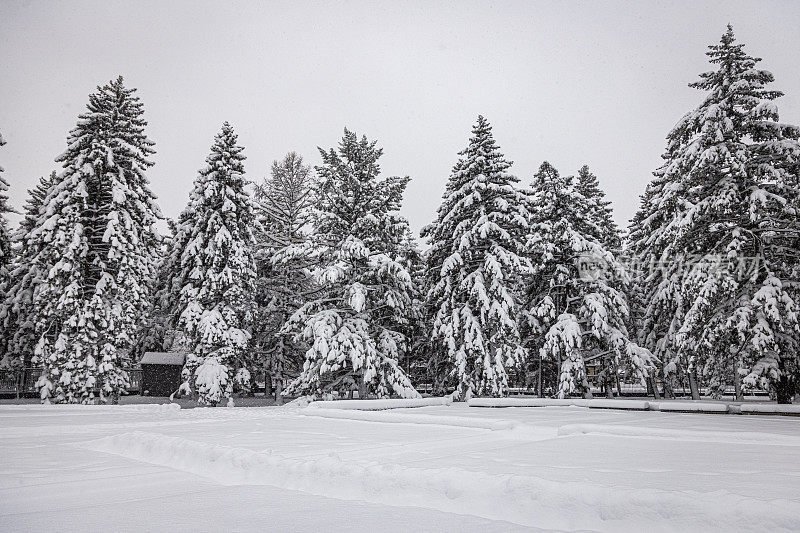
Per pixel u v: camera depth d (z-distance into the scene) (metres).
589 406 26.97
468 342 29.53
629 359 30.23
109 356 28.44
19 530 5.43
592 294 31.30
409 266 36.56
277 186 43.62
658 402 25.14
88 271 30.41
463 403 30.08
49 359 27.48
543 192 34.34
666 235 25.94
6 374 36.47
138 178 32.06
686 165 25.55
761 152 24.50
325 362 29.09
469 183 32.16
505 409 25.69
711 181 25.66
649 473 7.39
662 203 26.80
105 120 31.47
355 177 32.81
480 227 30.61
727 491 5.57
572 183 33.97
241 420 20.28
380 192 33.41
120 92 32.44
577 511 5.68
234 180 32.62
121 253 29.41
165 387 47.19
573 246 31.44
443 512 6.19
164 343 47.78
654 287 33.16
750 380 21.81
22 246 34.47
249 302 33.44
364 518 5.87
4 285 35.75
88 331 28.20
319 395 31.41
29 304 33.84
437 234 33.97
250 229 33.62
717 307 23.95
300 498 6.98
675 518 5.23
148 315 37.47
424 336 35.91
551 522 5.64
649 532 5.23
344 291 31.62
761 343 21.34
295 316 31.88
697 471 7.58
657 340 34.38
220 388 29.20
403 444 11.83
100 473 8.83
